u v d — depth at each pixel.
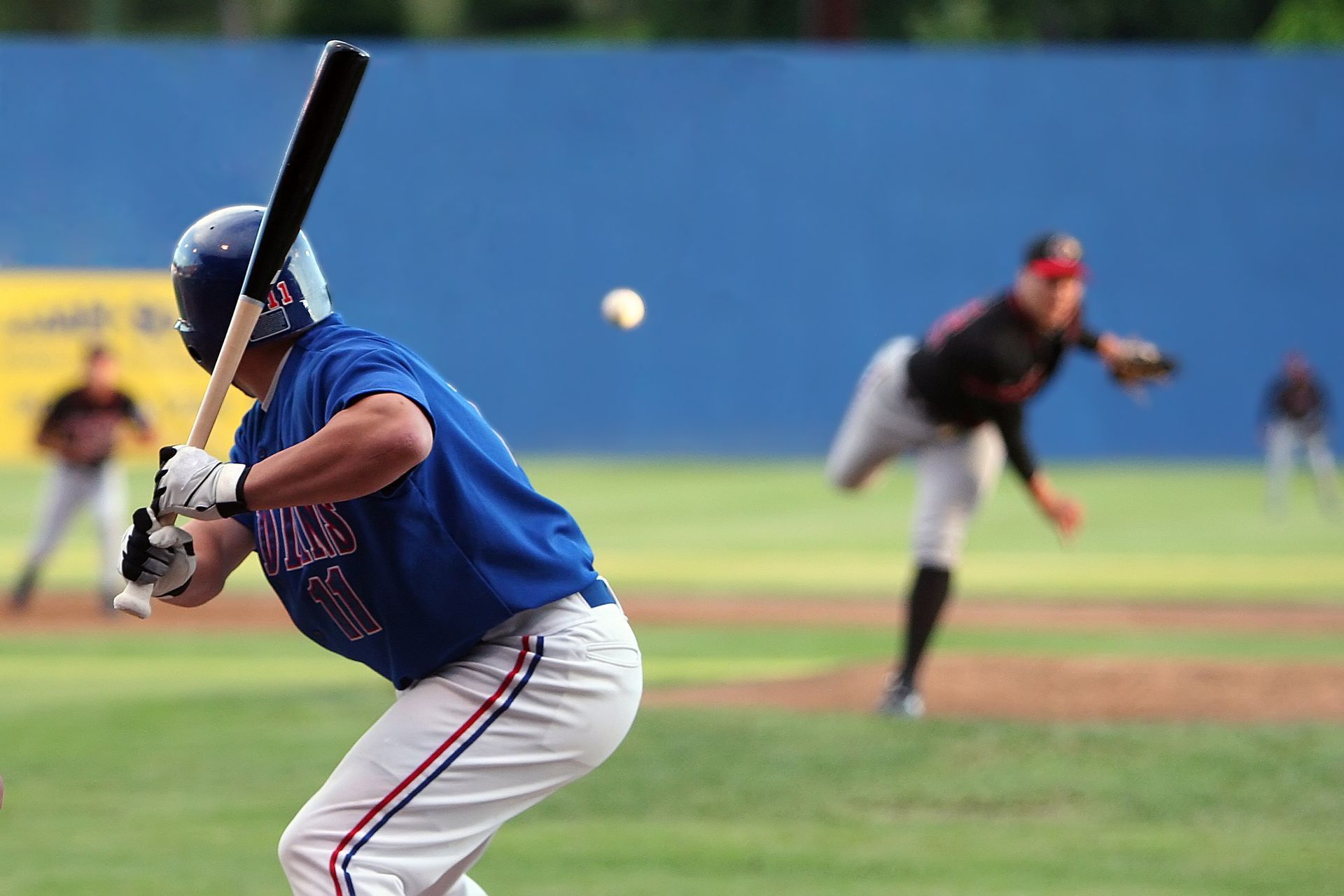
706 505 73.81
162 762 25.36
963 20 165.38
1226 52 100.56
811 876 18.91
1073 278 26.81
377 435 10.26
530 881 18.70
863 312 101.44
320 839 11.19
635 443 101.12
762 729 27.58
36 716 29.31
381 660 11.80
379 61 100.31
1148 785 23.72
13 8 181.38
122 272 98.69
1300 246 101.06
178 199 98.81
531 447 101.50
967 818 21.91
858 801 22.81
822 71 100.88
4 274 96.94
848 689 31.69
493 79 100.62
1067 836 20.94
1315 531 65.25
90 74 98.19
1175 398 100.62
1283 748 26.08
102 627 41.78
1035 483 27.86
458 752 11.33
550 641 11.49
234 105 98.81
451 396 11.50
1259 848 20.31
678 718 28.83
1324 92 100.38
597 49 100.50
